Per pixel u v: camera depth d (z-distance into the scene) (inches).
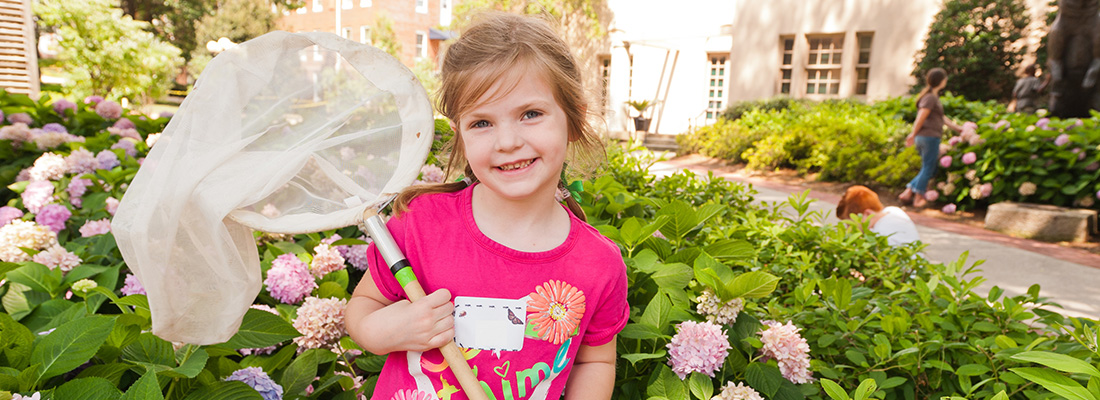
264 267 72.0
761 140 440.1
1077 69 315.3
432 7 1010.7
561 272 46.0
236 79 45.0
